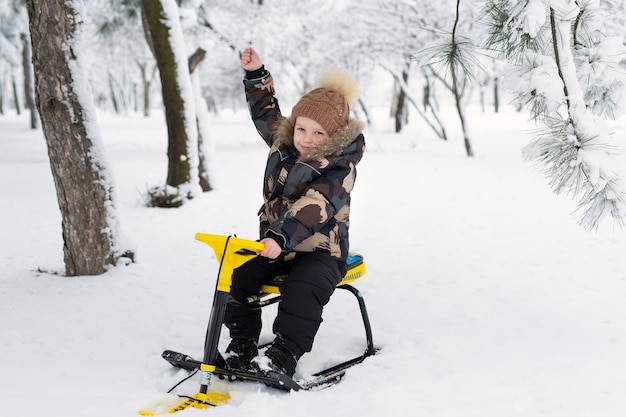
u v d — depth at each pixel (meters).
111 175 4.84
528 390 2.61
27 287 4.48
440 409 2.45
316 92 2.88
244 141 20.20
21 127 27.84
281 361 2.64
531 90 3.04
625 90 3.16
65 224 4.71
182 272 4.89
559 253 5.34
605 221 6.46
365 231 6.43
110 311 3.93
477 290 4.33
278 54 19.81
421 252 5.53
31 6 4.34
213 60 29.86
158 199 7.92
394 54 18.80
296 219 2.57
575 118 2.92
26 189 9.73
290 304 2.68
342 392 2.65
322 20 20.45
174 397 2.57
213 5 16.89
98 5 15.88
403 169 11.35
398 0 17.55
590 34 3.21
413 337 3.37
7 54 27.14
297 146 2.90
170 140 8.14
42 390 2.66
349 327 3.58
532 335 3.37
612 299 4.03
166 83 7.95
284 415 2.40
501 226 6.54
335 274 2.79
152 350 3.25
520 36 3.02
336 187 2.73
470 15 14.51
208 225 6.86
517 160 13.05
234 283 2.84
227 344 3.32
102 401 2.53
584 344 3.20
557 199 8.05
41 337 3.46
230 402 2.57
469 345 3.24
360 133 2.94
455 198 8.28
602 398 2.50
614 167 2.86
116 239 4.93
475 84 3.56
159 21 7.79
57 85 4.45
